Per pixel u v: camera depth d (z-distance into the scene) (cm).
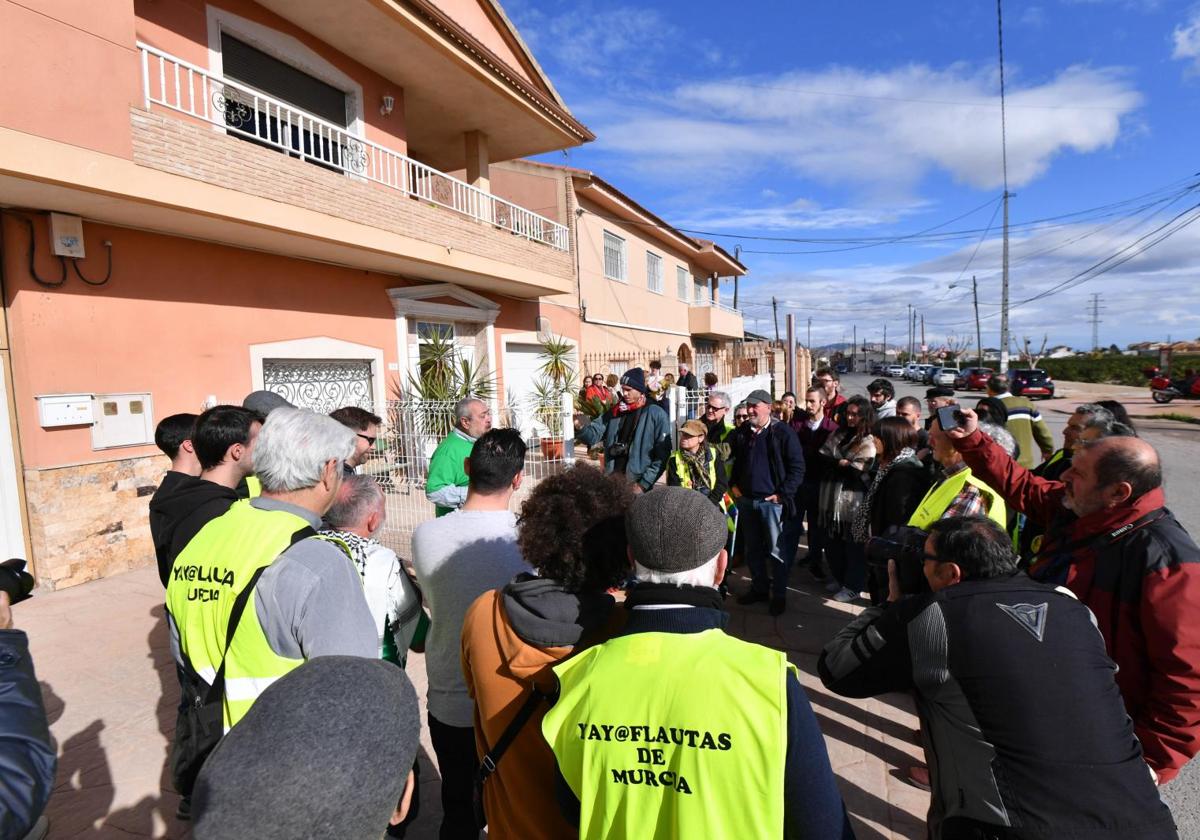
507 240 1138
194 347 734
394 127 1060
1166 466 1177
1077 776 155
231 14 798
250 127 841
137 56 580
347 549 196
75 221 609
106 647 466
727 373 2031
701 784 117
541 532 162
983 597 173
